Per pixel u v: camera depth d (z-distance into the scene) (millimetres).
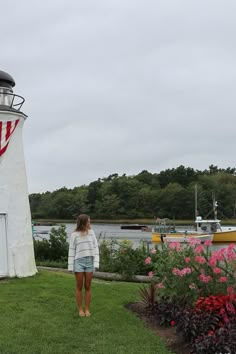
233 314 7258
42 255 20750
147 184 116812
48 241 21453
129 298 10344
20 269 12617
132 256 16672
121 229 84438
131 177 118938
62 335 7457
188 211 101938
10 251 12469
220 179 105312
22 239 12805
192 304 7965
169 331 7906
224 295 7777
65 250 20734
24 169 13352
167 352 6793
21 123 13156
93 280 14133
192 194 101438
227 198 99500
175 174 117750
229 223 89812
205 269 8344
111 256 17875
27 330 7672
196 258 8383
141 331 7809
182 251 8992
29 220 13312
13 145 12875
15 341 7094
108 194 110938
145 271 16422
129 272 15898
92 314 8820
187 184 113562
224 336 6328
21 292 10547
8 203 12555
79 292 8648
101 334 7594
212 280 8227
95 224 107062
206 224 42438
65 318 8484
